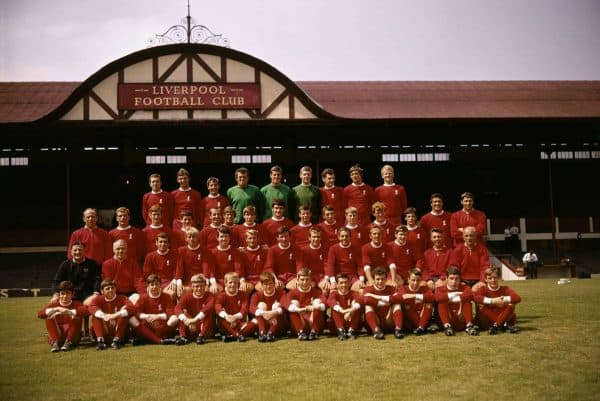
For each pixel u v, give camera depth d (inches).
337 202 461.1
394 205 458.3
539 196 1334.9
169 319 351.3
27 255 1214.9
